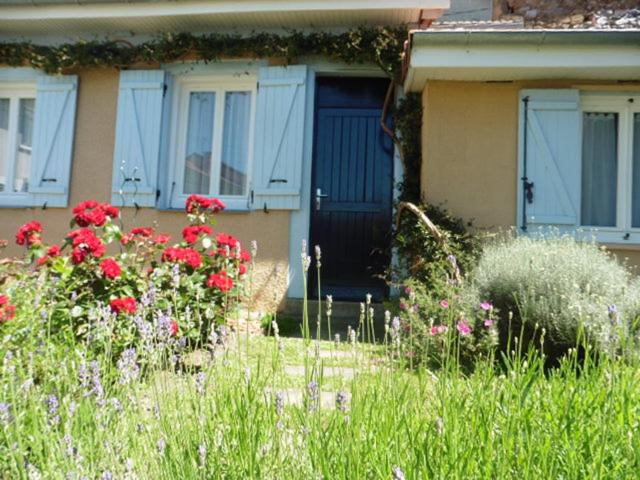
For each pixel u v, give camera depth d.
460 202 5.38
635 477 1.38
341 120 6.27
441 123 5.45
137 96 6.37
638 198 5.56
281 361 2.09
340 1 5.72
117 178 6.29
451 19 9.00
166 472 1.44
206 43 6.08
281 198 5.98
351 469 1.37
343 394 1.55
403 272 5.41
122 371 1.88
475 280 3.96
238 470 1.45
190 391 1.79
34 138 6.53
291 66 6.11
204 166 6.49
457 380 1.85
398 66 5.77
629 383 1.68
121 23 6.34
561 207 5.31
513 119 5.44
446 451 1.43
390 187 6.13
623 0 7.36
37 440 1.58
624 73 5.21
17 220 6.51
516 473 1.41
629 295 3.43
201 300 3.36
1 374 2.13
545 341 3.51
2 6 6.27
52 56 6.33
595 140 5.66
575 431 1.53
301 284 5.92
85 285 3.21
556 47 5.00
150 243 3.82
